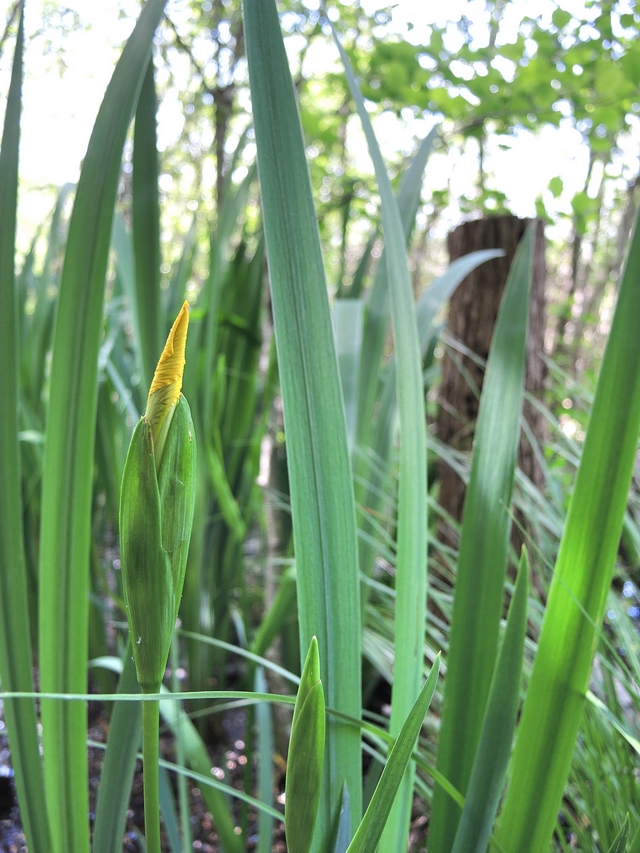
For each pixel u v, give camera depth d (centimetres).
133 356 105
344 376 64
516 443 35
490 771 28
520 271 37
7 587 31
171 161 274
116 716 32
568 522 30
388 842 30
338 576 27
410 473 32
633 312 29
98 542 100
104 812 32
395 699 30
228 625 96
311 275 27
